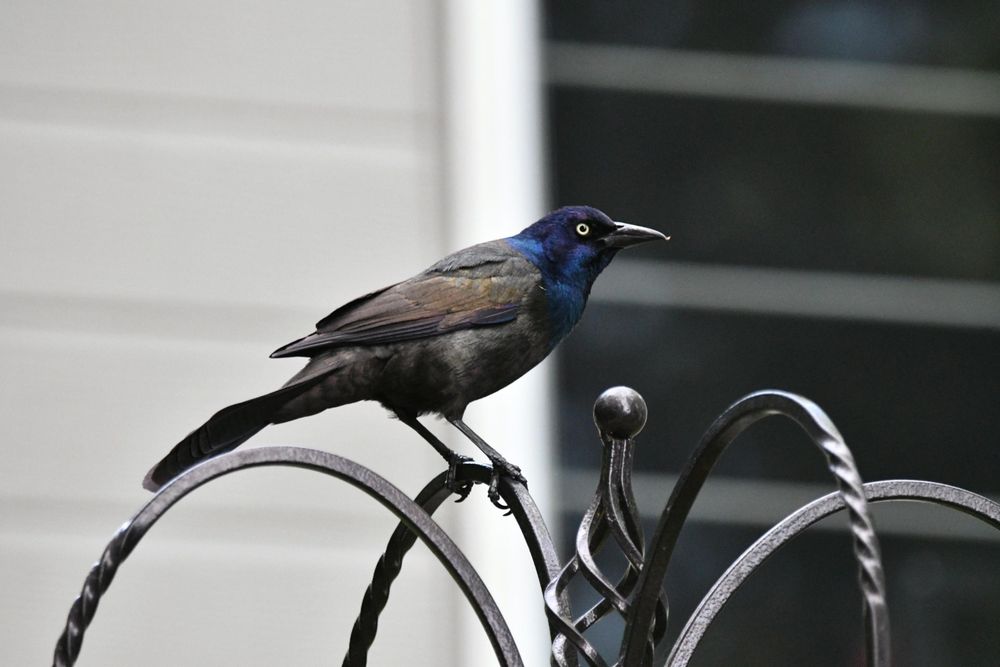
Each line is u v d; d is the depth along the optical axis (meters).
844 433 12.50
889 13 13.22
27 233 11.05
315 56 11.50
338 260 11.24
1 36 11.30
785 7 13.20
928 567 12.23
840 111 13.04
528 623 10.47
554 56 12.76
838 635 11.81
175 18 11.45
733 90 13.04
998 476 12.43
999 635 12.12
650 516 12.11
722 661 11.79
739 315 12.59
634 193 12.67
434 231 11.38
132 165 11.24
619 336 12.39
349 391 8.31
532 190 11.84
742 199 12.78
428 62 11.62
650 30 12.95
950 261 12.84
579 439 11.95
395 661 10.38
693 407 12.37
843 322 12.62
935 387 12.66
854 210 12.88
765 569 11.92
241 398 10.97
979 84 13.15
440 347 8.50
